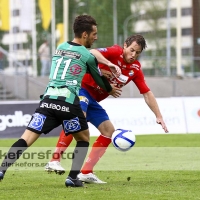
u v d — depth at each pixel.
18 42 107.81
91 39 21.70
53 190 21.47
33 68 85.38
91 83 24.05
